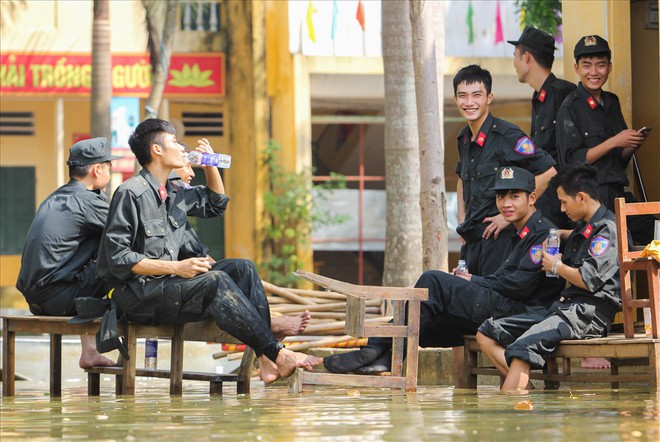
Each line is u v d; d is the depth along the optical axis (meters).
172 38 29.70
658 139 14.95
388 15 21.62
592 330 11.37
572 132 13.67
